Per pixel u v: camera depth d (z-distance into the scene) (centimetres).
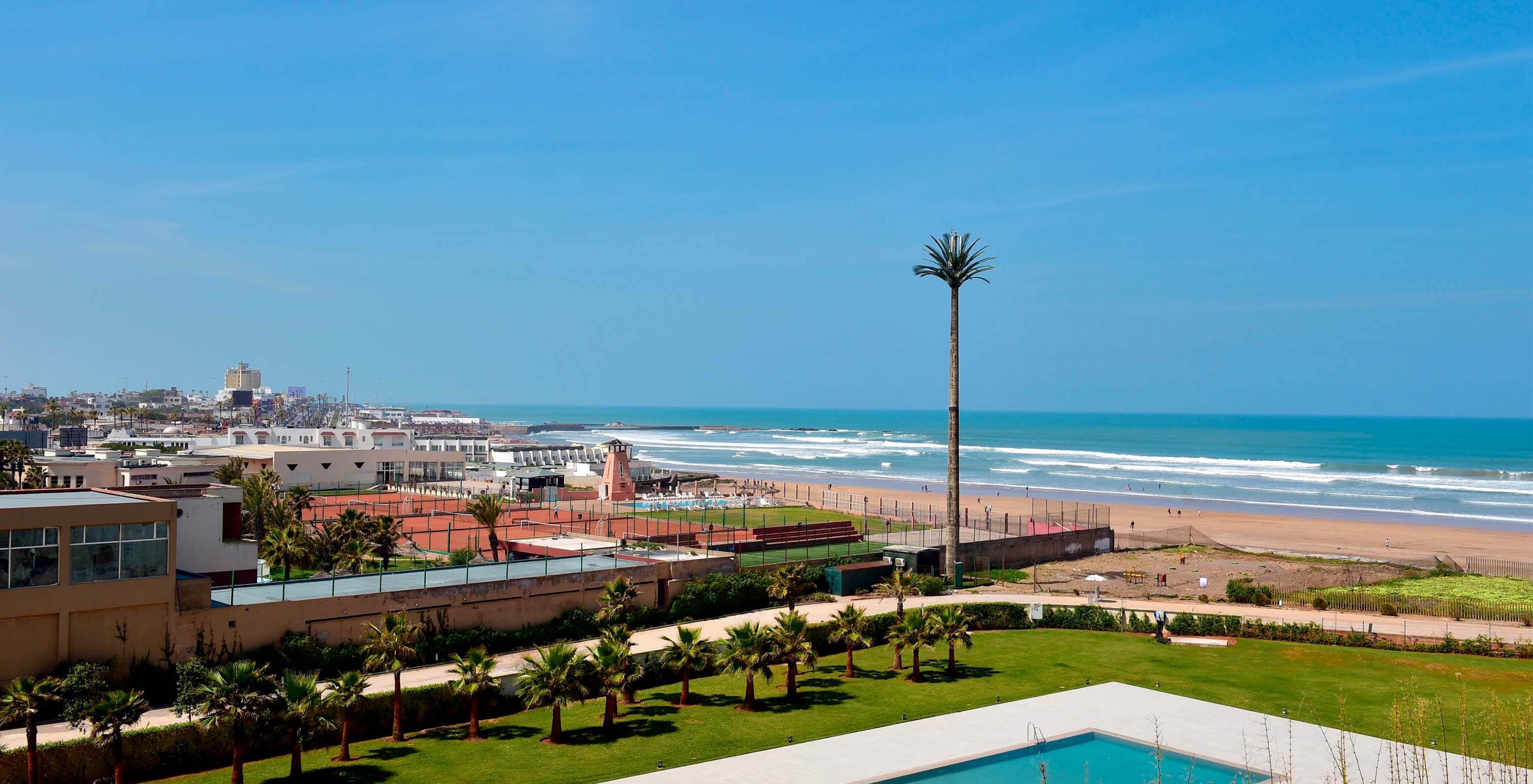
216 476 9562
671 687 4859
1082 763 3744
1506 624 5994
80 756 3475
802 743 3956
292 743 3672
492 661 4106
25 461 9231
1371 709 4328
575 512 9762
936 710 4412
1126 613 6097
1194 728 4103
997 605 6200
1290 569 8700
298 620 4625
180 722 3791
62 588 3994
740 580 6356
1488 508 15138
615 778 3547
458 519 8731
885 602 6544
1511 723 3578
